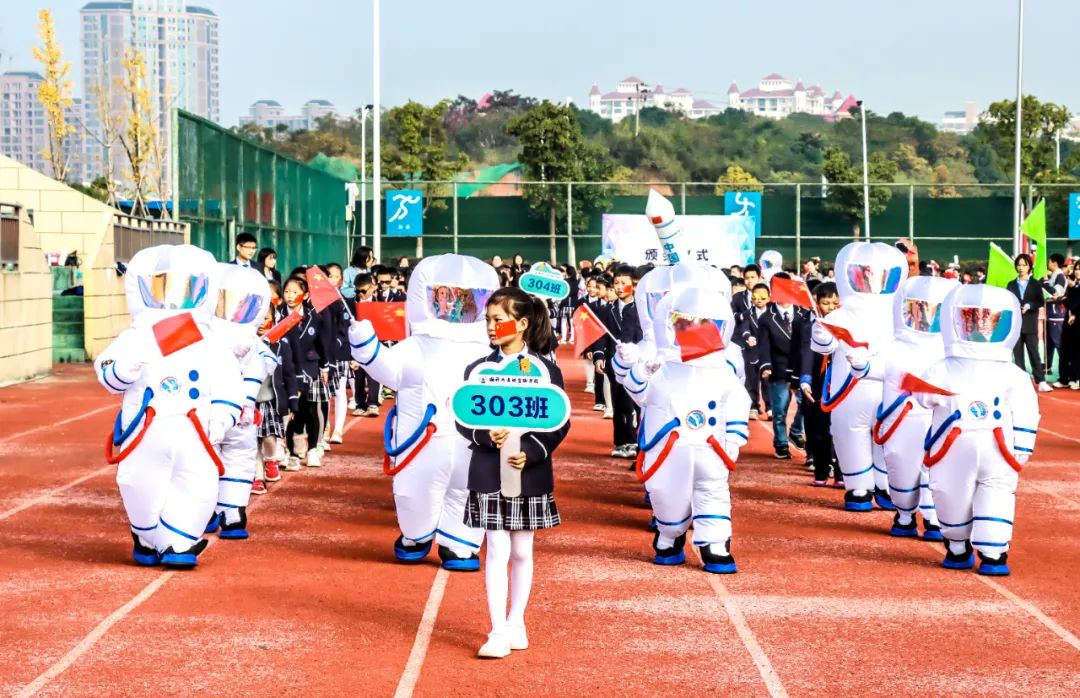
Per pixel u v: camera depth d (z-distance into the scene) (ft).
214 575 32.94
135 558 34.01
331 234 140.26
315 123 229.66
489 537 26.32
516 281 92.02
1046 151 197.67
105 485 46.34
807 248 160.45
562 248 157.79
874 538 38.70
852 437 42.60
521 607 26.73
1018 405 33.63
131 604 30.01
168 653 26.32
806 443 51.44
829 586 32.48
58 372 86.58
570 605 30.35
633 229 105.29
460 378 33.22
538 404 25.84
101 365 32.55
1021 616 29.78
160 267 33.04
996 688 24.64
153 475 32.78
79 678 24.75
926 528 38.42
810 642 27.53
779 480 49.34
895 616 29.66
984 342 33.60
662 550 34.81
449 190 189.67
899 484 38.55
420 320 33.50
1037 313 81.15
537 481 26.16
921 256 160.35
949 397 33.81
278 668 25.43
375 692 24.07
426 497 33.68
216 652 26.43
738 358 36.22
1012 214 159.74
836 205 160.04
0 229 77.05
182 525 33.06
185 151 85.46
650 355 36.50
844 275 41.75
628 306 51.93
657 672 25.39
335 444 56.70
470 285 33.27
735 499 45.24
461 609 29.86
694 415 33.42
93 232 110.22
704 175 284.61
